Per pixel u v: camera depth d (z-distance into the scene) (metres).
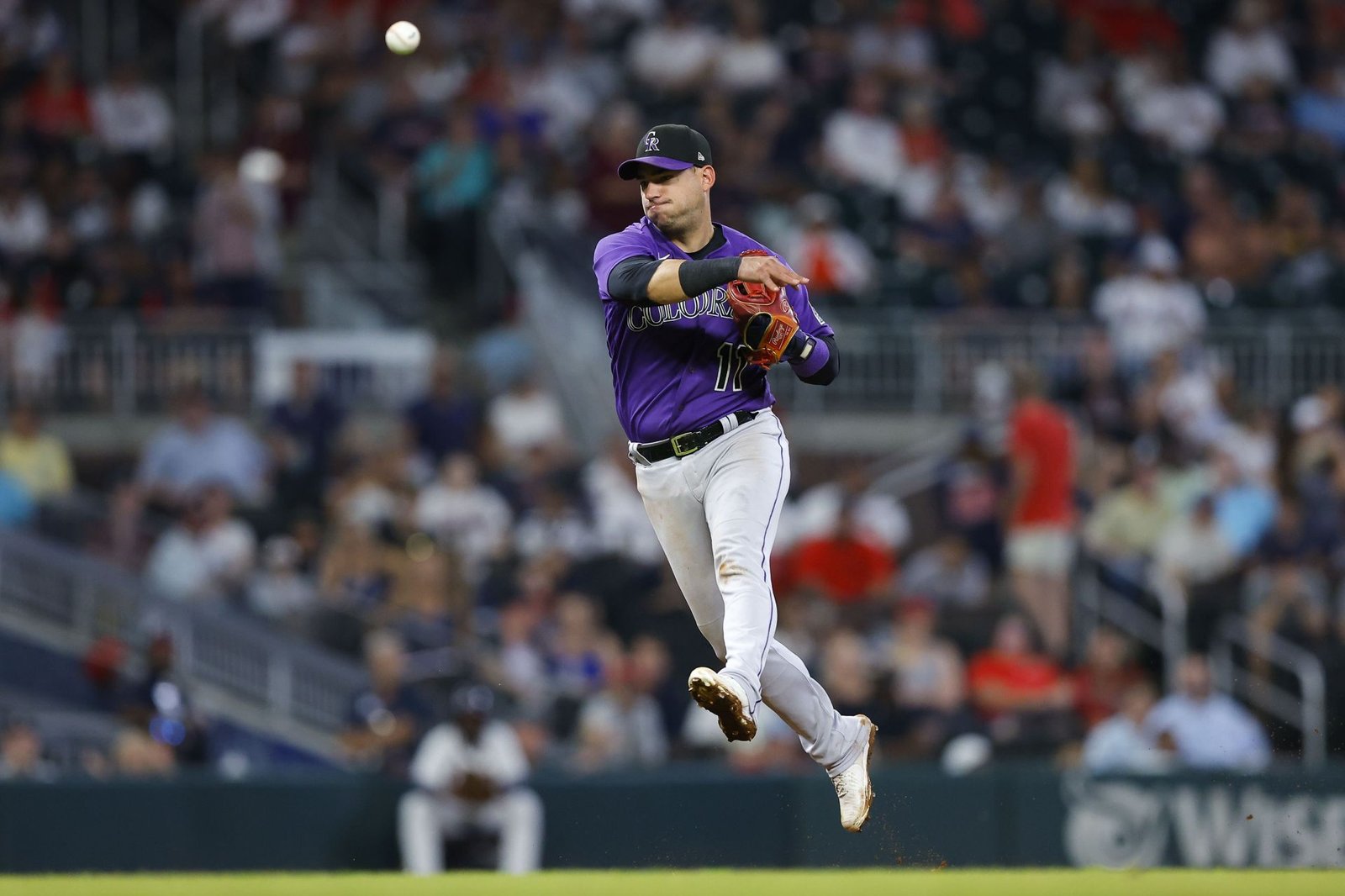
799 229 60.25
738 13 68.06
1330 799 35.03
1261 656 45.97
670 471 19.70
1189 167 67.50
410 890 20.89
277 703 45.28
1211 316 59.22
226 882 22.39
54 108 63.38
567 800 35.00
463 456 51.03
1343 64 74.00
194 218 59.91
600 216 59.81
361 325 60.31
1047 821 34.75
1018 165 66.94
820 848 34.47
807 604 44.22
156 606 45.25
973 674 42.97
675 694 42.72
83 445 56.34
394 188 63.50
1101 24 73.56
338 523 48.97
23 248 59.28
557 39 68.19
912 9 70.62
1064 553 47.69
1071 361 57.50
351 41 68.62
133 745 39.03
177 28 71.00
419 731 39.47
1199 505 48.81
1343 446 52.22
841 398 57.72
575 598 44.28
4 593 45.75
